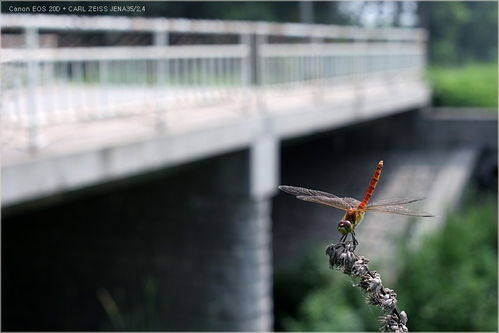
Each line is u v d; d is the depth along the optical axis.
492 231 16.34
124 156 8.51
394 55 20.78
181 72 11.49
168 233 12.30
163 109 9.41
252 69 12.06
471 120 23.23
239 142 11.07
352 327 12.45
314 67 14.70
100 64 9.56
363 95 17.05
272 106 13.16
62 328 13.19
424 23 41.19
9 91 7.47
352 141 23.81
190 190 12.05
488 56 49.69
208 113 11.16
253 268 11.89
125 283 12.66
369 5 37.56
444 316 12.63
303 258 15.67
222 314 11.91
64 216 13.03
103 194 12.74
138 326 12.39
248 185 11.58
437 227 16.17
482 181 23.83
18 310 13.55
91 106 8.91
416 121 23.55
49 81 8.06
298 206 19.88
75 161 7.75
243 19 28.19
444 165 21.84
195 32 10.24
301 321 13.10
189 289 12.20
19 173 7.02
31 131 7.38
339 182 21.95
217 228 11.88
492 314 12.69
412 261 13.70
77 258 12.93
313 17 33.22
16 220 13.45
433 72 26.88
